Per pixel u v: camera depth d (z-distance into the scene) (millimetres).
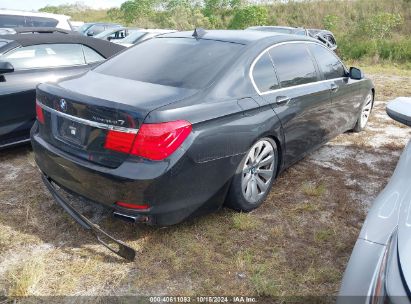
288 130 3537
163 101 2658
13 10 9305
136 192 2520
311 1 24672
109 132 2564
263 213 3410
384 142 5258
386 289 1497
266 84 3359
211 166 2818
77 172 2734
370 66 13359
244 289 2570
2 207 3391
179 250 2895
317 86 3980
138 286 2568
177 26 23781
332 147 5012
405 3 22047
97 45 5289
